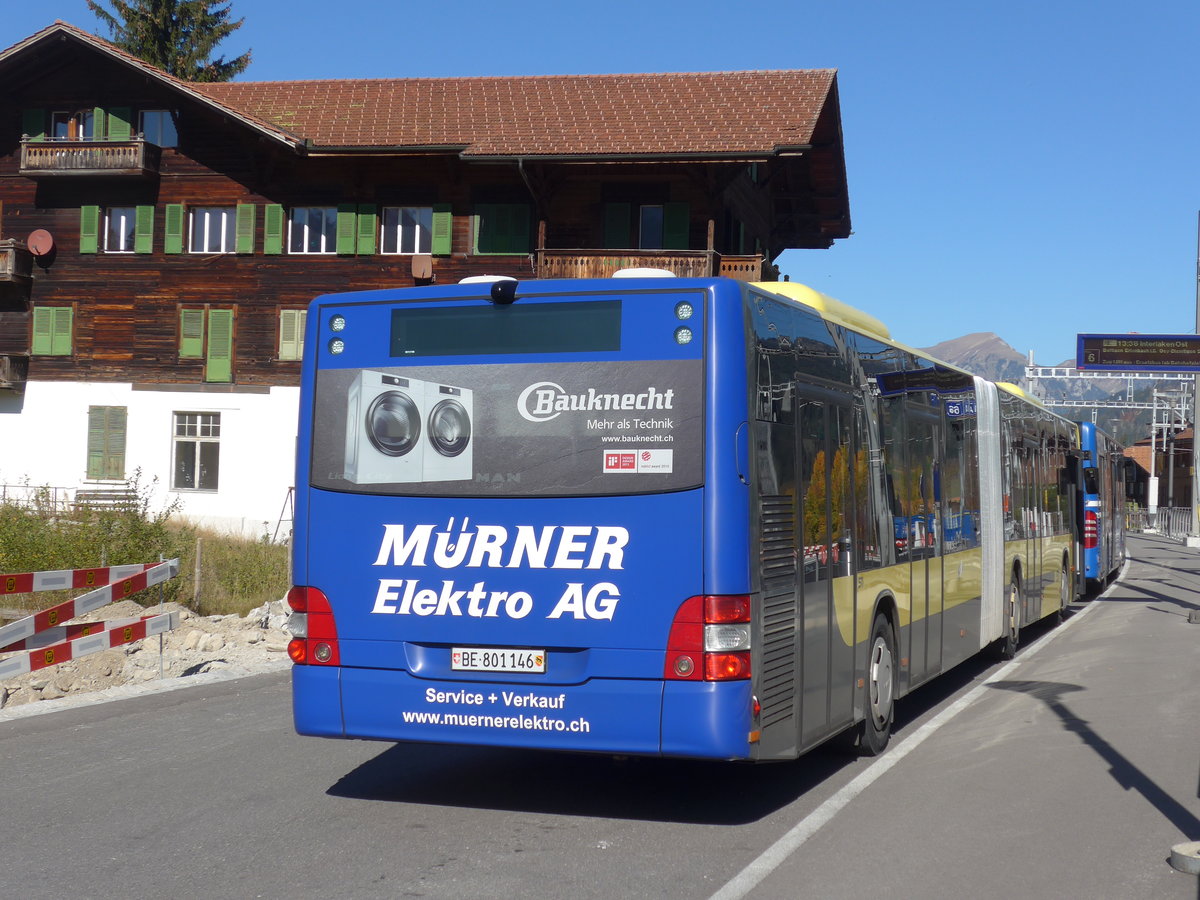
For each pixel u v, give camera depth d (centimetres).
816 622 749
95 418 3928
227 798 748
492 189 3681
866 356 885
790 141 3338
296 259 3812
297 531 732
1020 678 1298
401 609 703
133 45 5469
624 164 3344
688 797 758
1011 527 1474
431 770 834
